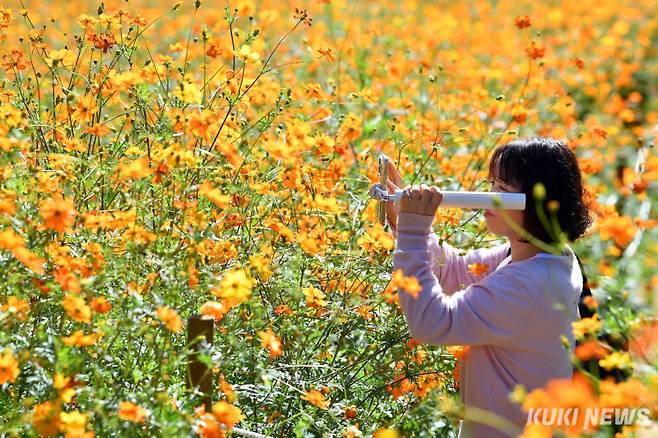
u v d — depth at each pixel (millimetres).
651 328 6262
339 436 6535
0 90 7801
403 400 7133
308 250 6719
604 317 6828
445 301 5703
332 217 7855
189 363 5730
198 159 6805
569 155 5988
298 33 19094
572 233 6051
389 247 6824
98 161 7188
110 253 6203
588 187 9102
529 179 5875
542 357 5738
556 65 15289
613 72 16516
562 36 19859
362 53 14602
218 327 6684
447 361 7094
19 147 6590
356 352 7266
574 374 5945
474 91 13234
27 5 19203
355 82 13812
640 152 11352
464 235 8945
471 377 5914
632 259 8805
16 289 5734
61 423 5109
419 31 19734
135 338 6301
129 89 7887
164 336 5938
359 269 7375
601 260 8375
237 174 7273
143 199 6699
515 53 18312
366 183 8922
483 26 20922
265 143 7270
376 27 16469
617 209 11141
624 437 5707
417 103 13312
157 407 5293
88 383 5863
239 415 5504
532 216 5848
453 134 12391
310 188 7691
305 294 6730
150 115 8359
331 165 7855
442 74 15133
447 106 13141
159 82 8078
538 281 5668
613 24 21562
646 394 5199
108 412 5461
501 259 6574
